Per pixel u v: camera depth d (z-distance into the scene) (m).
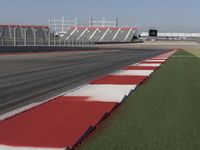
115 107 9.50
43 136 6.50
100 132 7.00
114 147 6.05
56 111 8.73
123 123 7.73
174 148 6.00
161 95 11.60
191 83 14.96
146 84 14.59
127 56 43.47
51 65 26.44
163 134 6.85
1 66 24.80
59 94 12.20
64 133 6.68
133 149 5.95
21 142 6.15
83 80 16.73
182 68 23.56
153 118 8.20
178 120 8.01
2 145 6.00
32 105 10.07
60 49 59.50
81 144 6.21
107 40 133.75
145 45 109.00
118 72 19.89
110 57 40.59
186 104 9.99
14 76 18.16
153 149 5.95
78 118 7.94
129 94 11.80
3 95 11.95
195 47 93.06
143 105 9.83
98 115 8.24
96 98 10.73
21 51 47.00
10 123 7.50
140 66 24.97
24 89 13.43
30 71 21.12
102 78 16.52
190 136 6.72
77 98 10.71
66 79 17.09
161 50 71.31
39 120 7.76
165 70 21.86
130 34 138.50
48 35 63.16
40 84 15.02
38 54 45.34
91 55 45.66
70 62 30.44
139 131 7.07
